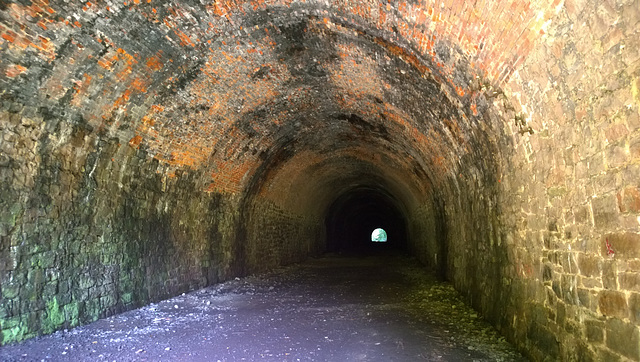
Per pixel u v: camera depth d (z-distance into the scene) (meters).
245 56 7.06
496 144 5.41
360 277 12.74
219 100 8.06
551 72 3.52
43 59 5.08
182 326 6.48
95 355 5.04
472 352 5.10
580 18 2.95
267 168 12.56
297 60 7.38
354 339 5.78
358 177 19.11
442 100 6.22
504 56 4.04
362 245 34.34
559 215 3.90
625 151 2.83
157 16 5.51
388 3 4.79
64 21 4.88
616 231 3.00
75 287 6.33
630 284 2.86
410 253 22.14
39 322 5.69
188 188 9.38
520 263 5.04
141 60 6.09
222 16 5.88
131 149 7.32
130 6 5.15
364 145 12.62
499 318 5.88
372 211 31.83
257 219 13.73
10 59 4.81
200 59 6.72
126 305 7.41
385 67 6.62
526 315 4.83
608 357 3.14
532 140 4.33
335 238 27.09
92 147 6.54
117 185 7.27
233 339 5.79
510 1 3.43
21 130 5.44
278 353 5.18
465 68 4.89
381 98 8.05
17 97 5.20
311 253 20.78
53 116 5.73
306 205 19.02
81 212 6.51
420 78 6.17
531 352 4.62
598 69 2.97
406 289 10.11
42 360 4.81
